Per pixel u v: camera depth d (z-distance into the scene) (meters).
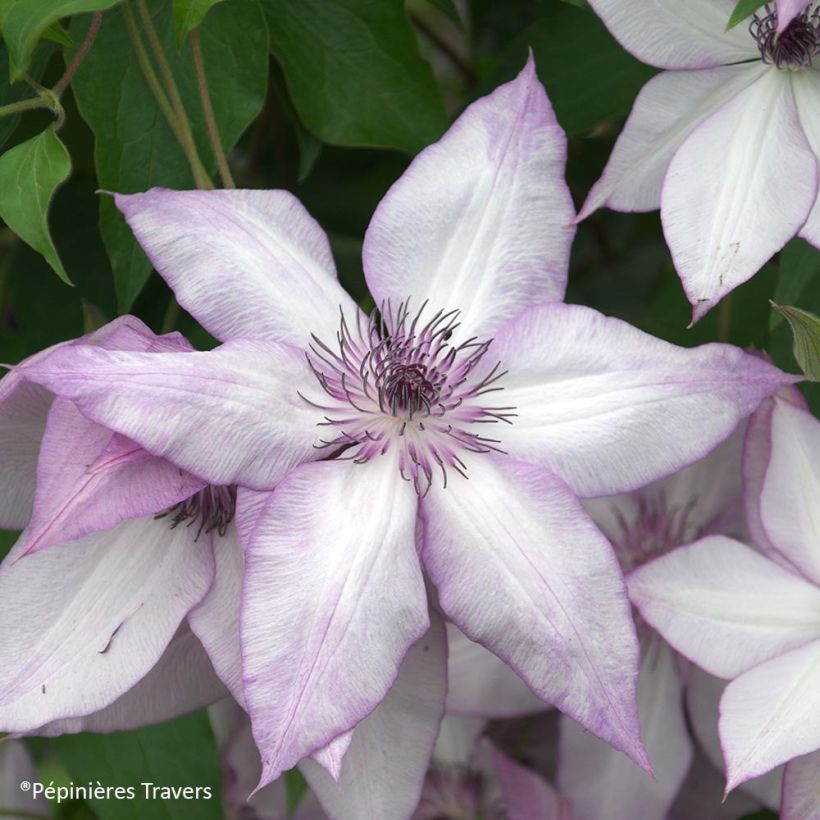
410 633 0.43
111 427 0.42
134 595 0.46
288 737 0.41
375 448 0.44
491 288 0.46
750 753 0.46
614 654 0.43
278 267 0.45
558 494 0.43
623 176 0.49
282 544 0.42
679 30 0.48
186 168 0.51
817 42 0.48
